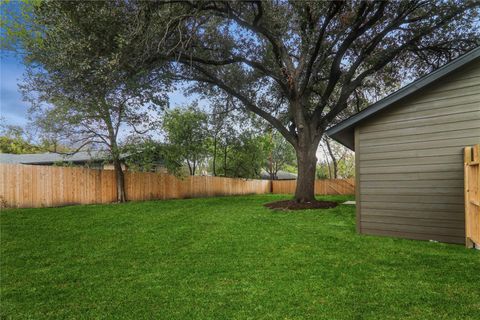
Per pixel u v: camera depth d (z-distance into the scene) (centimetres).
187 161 2131
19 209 991
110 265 470
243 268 439
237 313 303
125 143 1362
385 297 326
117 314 310
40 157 2078
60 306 332
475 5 914
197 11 832
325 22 905
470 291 333
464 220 539
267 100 1358
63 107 1135
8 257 513
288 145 3341
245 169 2377
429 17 1005
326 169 3553
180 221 831
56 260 498
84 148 1358
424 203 579
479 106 532
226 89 1155
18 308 328
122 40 717
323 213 895
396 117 614
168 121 1923
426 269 407
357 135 657
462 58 530
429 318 279
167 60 948
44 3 755
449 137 557
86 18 723
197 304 326
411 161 595
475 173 490
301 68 1066
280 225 742
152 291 366
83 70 756
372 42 1070
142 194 1500
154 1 761
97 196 1309
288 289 357
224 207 1116
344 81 1120
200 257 502
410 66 1234
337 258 470
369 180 642
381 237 608
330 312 298
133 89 920
